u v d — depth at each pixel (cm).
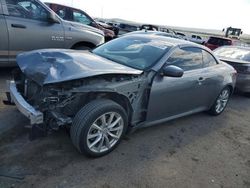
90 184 268
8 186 249
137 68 351
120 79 319
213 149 383
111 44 430
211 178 311
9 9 515
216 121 497
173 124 447
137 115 351
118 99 332
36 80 293
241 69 664
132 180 284
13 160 288
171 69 342
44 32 564
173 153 352
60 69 290
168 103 382
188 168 323
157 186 281
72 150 320
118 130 323
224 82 497
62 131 358
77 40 625
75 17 948
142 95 346
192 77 410
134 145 355
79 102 308
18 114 392
